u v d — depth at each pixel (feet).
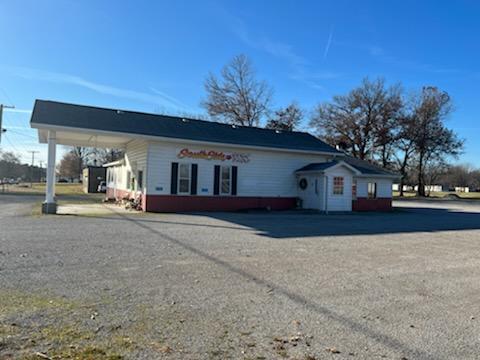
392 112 151.53
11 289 16.53
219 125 78.28
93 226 38.34
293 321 13.96
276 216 56.49
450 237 38.34
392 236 37.73
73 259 22.74
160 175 60.13
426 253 28.84
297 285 18.74
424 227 47.32
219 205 64.85
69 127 52.49
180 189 61.67
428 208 97.19
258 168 68.80
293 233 37.42
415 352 11.71
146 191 59.06
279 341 12.13
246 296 16.71
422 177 176.55
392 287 19.06
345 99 155.53
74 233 33.14
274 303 15.92
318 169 67.87
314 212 66.23
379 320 14.40
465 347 12.18
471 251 30.22
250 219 50.34
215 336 12.31
